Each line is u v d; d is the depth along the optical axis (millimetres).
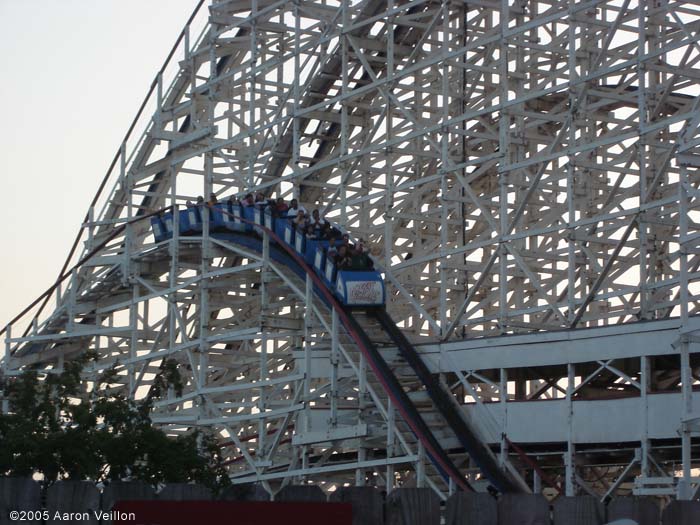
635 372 53781
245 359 68938
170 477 44719
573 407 49781
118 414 45469
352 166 63531
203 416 61000
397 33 67812
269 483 57750
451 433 50031
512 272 61344
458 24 65625
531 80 64438
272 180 69562
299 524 17125
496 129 66375
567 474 49281
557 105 62406
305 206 71438
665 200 49094
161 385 49938
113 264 69188
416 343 55312
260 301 65875
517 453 51469
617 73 58156
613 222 59719
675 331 46969
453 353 54062
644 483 44906
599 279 51344
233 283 63906
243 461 66250
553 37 64125
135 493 18766
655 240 53656
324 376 57000
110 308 68562
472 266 58312
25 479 18766
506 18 56656
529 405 51156
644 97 50938
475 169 67688
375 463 50781
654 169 56750
